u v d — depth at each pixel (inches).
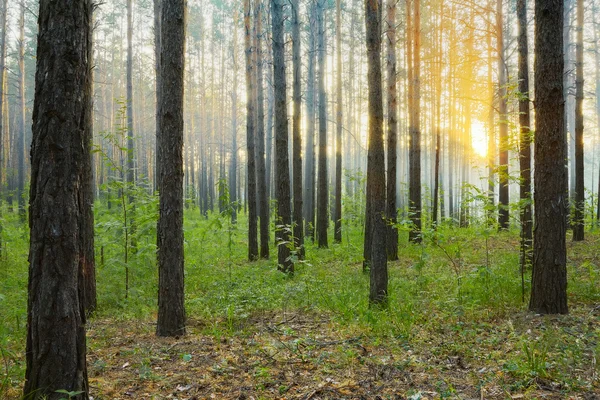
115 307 326.6
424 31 849.5
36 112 134.6
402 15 926.4
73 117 136.4
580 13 572.7
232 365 197.2
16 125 1626.5
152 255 398.9
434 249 505.4
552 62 251.1
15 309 276.5
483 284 313.9
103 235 401.4
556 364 175.0
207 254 562.3
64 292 136.0
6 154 1416.1
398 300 298.2
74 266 138.8
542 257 256.5
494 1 746.8
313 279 399.2
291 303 317.7
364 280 397.1
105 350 223.8
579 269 366.3
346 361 194.5
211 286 394.3
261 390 168.6
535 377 166.6
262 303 315.0
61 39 133.5
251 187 583.5
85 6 139.5
